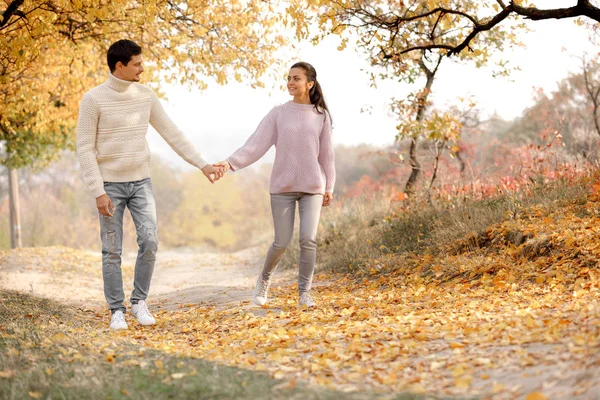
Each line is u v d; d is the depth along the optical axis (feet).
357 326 13.42
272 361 10.95
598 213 21.21
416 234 29.30
